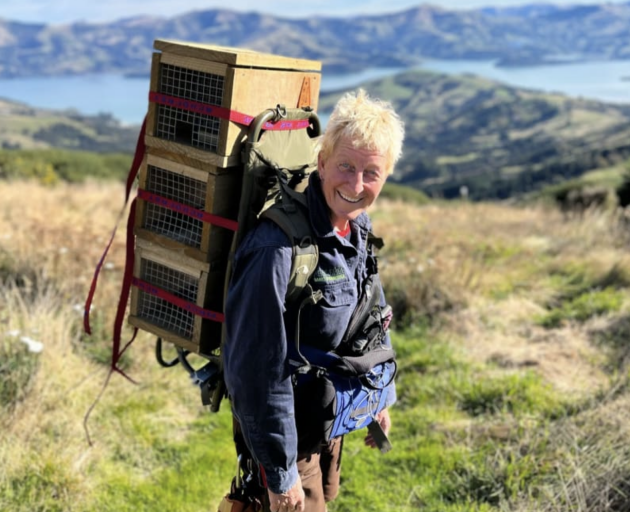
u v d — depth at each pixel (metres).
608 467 3.04
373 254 2.01
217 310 1.95
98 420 3.73
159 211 2.01
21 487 3.01
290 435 1.70
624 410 3.58
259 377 1.66
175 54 1.82
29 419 3.44
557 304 6.55
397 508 3.19
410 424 4.06
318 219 1.72
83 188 13.55
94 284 2.17
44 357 3.95
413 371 4.84
